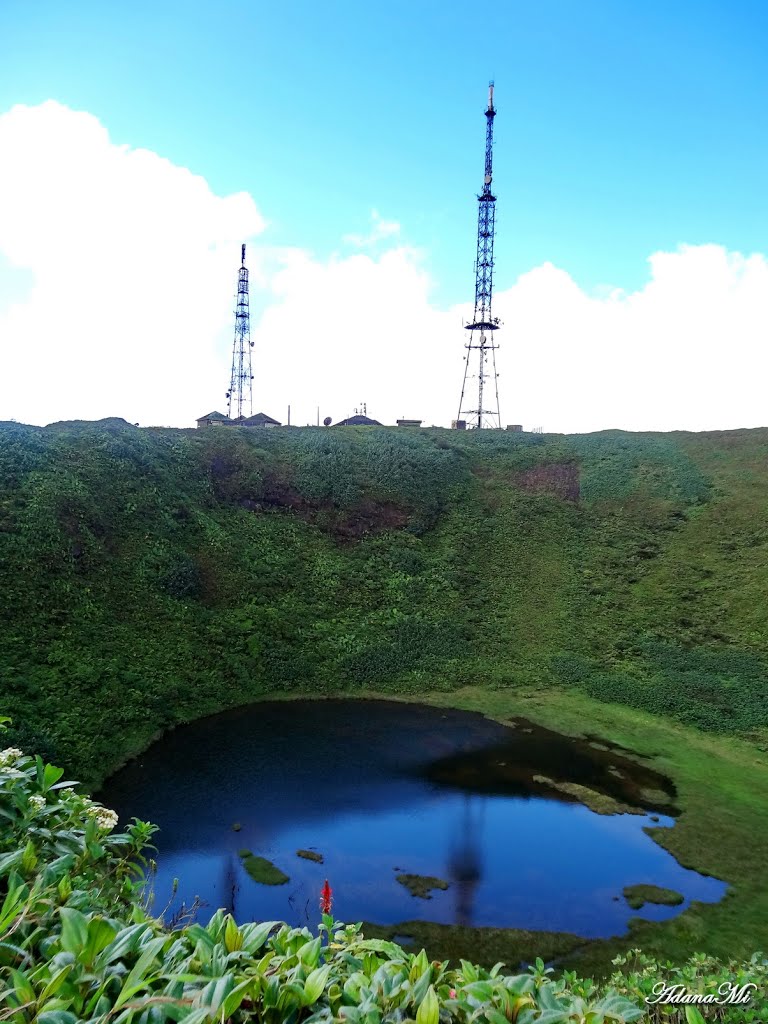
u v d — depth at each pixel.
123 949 2.53
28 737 17.61
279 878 14.29
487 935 12.80
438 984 2.99
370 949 3.26
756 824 17.36
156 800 17.19
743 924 13.33
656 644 28.91
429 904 13.72
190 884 13.90
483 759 20.89
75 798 4.27
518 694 26.27
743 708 24.14
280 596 30.61
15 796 3.74
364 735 22.30
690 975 8.12
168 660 24.28
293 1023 2.49
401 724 23.41
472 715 24.45
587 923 13.28
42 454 30.05
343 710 24.41
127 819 16.19
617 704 25.36
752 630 28.70
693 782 19.70
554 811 17.83
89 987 2.43
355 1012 2.48
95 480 30.30
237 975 2.50
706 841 16.50
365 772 19.61
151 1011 2.25
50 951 2.69
